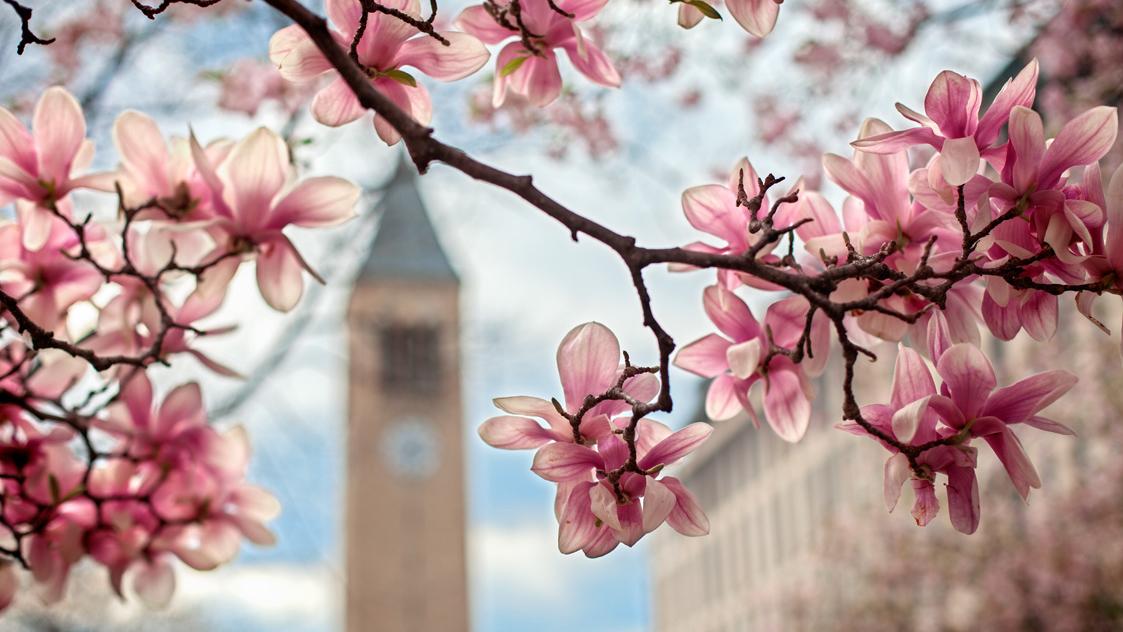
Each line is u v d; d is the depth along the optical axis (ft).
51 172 8.34
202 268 8.13
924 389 6.82
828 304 6.79
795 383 7.41
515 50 7.64
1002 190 6.77
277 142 7.98
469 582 226.38
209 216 8.36
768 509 163.22
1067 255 6.69
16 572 9.59
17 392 9.53
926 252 6.81
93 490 9.60
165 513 9.83
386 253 226.58
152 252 8.74
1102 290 6.77
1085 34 25.04
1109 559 51.49
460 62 7.66
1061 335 53.78
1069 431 6.68
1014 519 56.54
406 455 228.02
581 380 6.81
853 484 119.85
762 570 164.55
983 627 53.52
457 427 231.30
